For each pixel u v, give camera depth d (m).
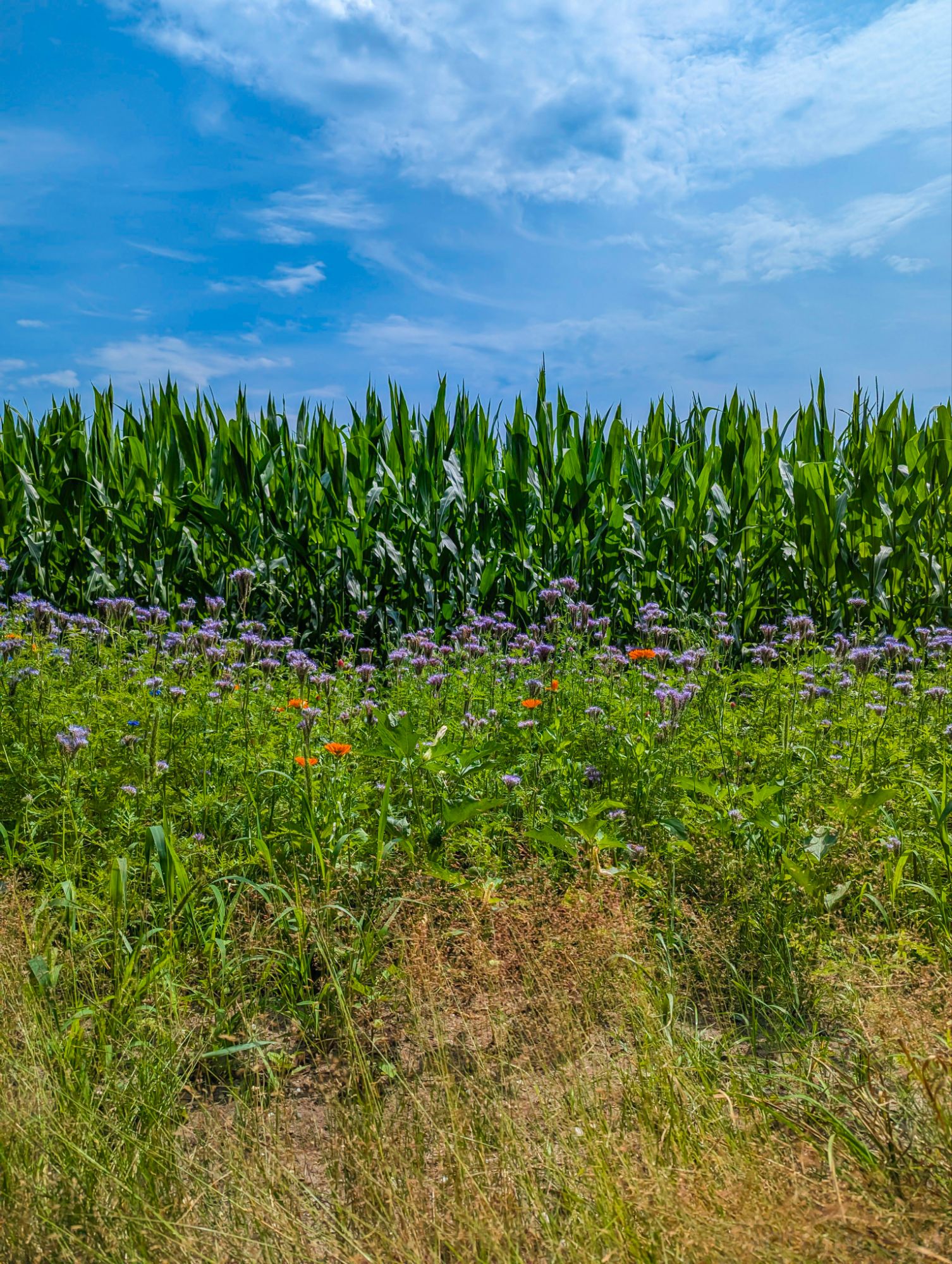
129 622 6.08
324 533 7.64
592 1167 1.88
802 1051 2.36
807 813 3.49
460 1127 2.09
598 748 4.21
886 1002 2.38
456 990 2.72
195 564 7.39
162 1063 2.31
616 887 3.09
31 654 4.60
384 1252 1.73
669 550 7.82
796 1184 1.78
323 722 4.25
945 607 7.44
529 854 3.48
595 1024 2.59
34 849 3.18
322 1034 2.59
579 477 7.86
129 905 3.04
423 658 5.03
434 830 3.20
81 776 3.47
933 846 3.26
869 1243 1.55
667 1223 1.63
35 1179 1.86
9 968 2.62
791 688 4.49
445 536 7.48
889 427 7.92
